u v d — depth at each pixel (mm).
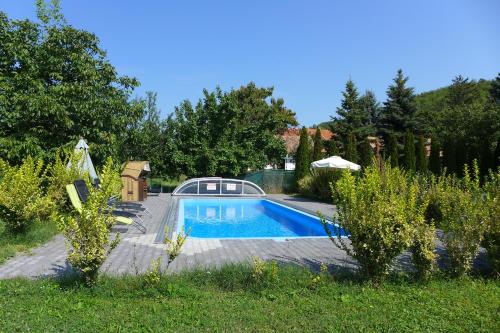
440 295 5477
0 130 13938
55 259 7004
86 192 10109
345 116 37906
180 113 24734
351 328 4367
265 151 26781
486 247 6477
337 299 5246
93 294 5230
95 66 15742
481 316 4773
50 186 10914
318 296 5348
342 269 6473
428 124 39844
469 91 56625
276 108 42438
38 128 14055
